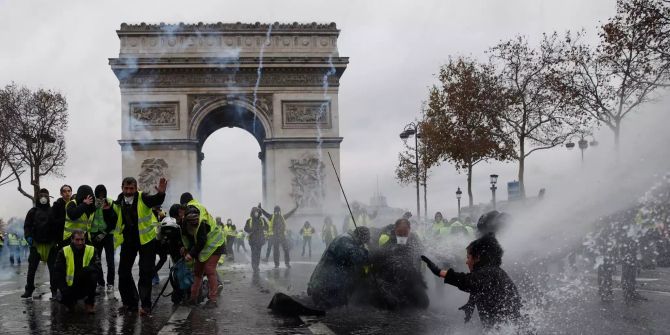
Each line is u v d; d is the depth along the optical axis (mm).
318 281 18906
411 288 18688
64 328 16719
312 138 85562
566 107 60906
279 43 85688
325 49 85938
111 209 23578
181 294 21719
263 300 22016
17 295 25719
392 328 15562
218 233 20984
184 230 21031
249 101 85625
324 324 16391
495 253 12719
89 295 19531
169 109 84625
